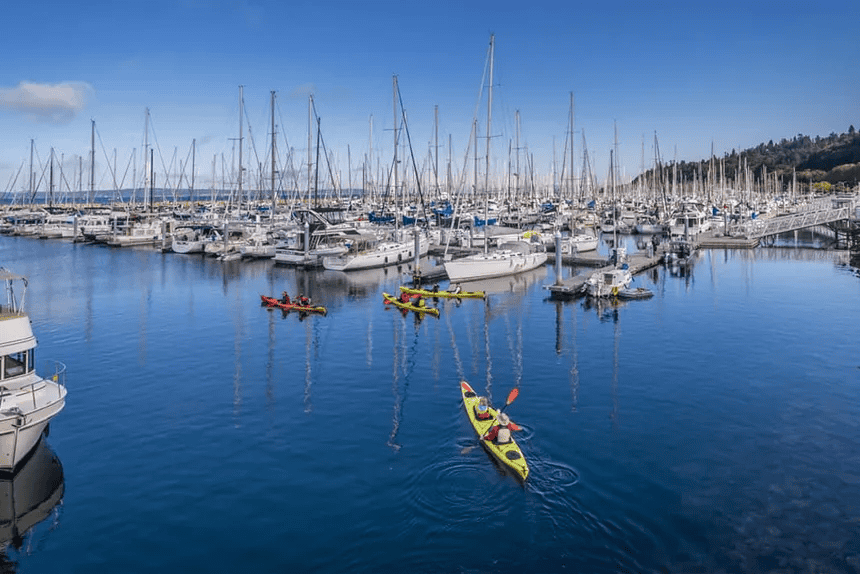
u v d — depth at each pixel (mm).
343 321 46312
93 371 33375
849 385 30266
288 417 26391
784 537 17031
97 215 125000
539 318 47125
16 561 16234
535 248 77500
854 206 95688
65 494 19734
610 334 41500
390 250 76938
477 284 63875
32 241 112938
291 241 81875
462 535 17172
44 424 21562
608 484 20016
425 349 37906
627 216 134000
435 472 20875
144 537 17328
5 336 22656
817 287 59688
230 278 68250
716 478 20484
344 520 18047
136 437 24328
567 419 25844
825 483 20172
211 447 23328
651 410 26953
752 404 27719
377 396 29062
